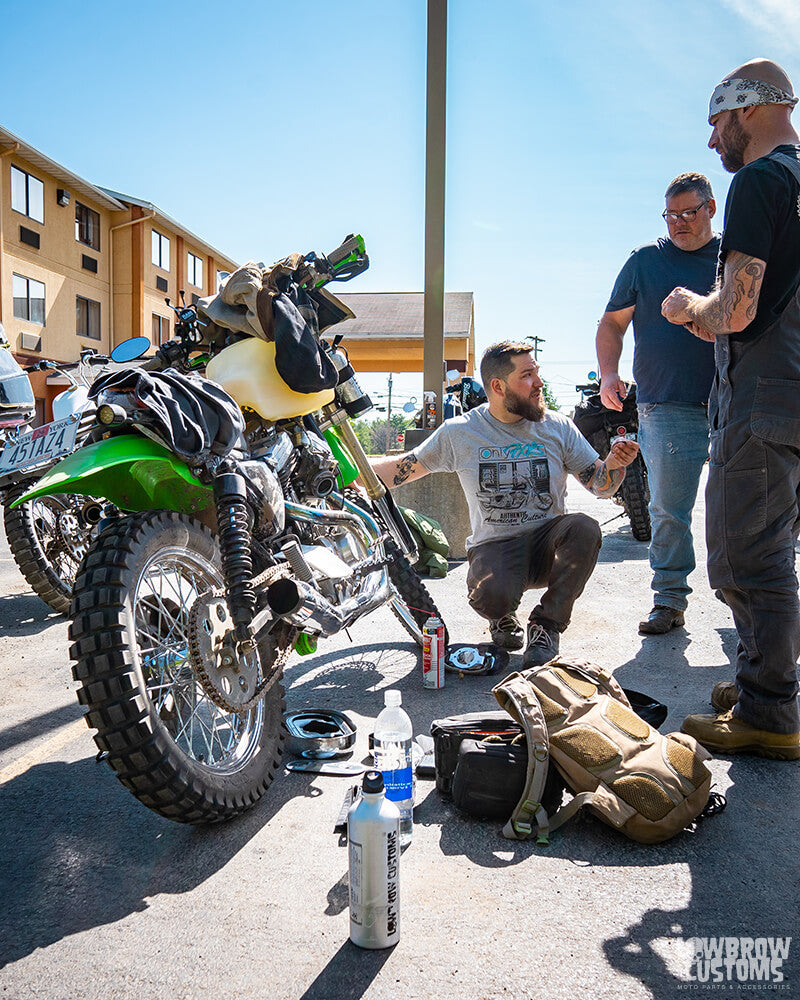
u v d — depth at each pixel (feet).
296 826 7.74
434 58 22.39
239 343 9.68
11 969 5.70
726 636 13.93
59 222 89.15
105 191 98.02
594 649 13.25
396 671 12.51
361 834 5.80
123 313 100.63
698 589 17.39
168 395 7.27
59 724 10.60
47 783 8.81
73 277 91.81
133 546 7.08
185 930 6.11
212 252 118.32
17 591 18.95
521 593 12.61
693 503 14.08
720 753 9.18
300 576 8.63
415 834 7.56
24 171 83.30
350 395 11.27
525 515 12.56
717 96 8.96
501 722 8.36
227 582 7.33
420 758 9.00
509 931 6.01
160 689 7.93
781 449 8.61
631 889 6.55
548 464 12.58
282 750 9.12
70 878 6.88
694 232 13.69
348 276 10.69
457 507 21.98
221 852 7.26
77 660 6.70
